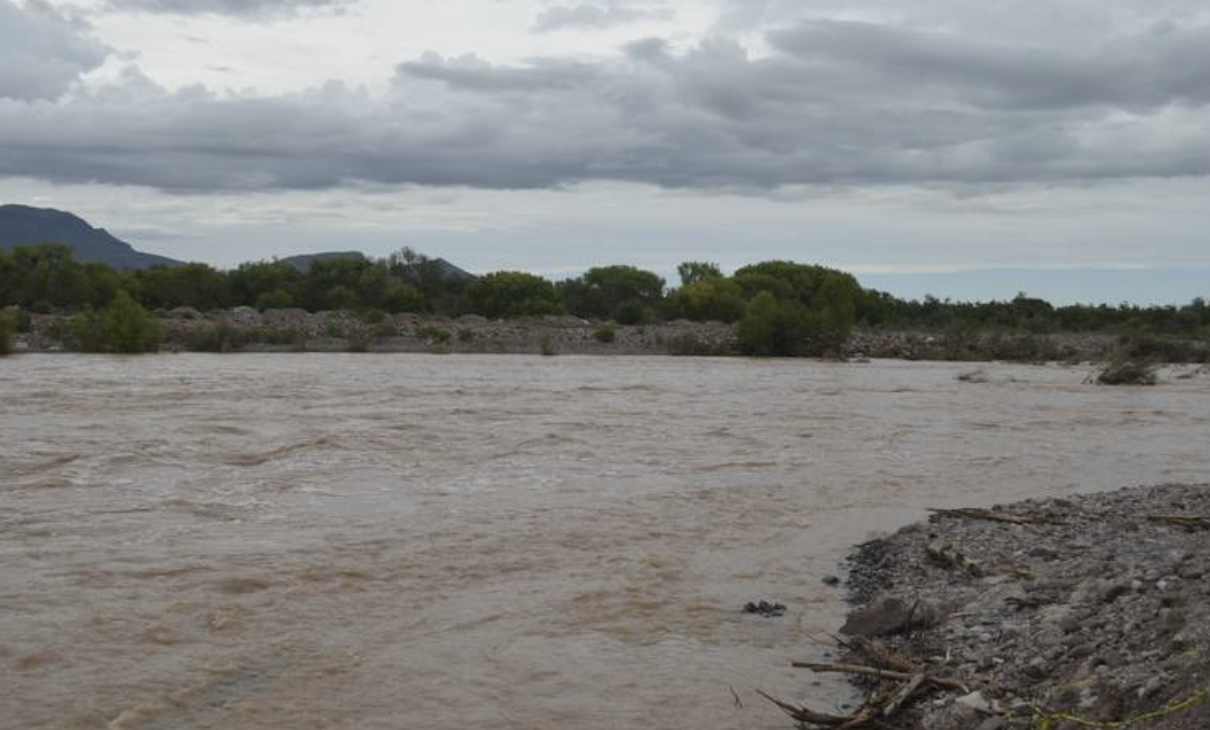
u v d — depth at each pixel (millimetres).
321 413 26953
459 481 18125
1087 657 8547
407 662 9523
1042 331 81500
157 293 86875
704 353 59344
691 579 12328
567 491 17344
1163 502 15742
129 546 13234
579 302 103750
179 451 20547
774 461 20797
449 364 47000
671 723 8289
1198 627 8289
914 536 14008
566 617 10844
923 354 60812
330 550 13188
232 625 10391
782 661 9672
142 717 8234
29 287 80312
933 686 8609
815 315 59812
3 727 7984
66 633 10016
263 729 8086
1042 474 19828
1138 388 39844
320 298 91125
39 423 24094
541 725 8242
